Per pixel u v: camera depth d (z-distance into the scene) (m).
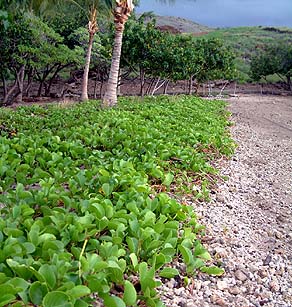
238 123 13.96
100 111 10.27
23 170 4.32
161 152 5.64
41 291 2.12
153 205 3.61
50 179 3.80
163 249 2.97
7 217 3.00
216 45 26.19
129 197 3.63
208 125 9.61
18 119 8.81
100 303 2.45
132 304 2.34
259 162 8.16
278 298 3.17
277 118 16.80
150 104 12.93
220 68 26.41
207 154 7.13
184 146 6.66
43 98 22.06
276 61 32.72
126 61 20.80
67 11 16.78
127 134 6.64
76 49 19.81
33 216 3.30
